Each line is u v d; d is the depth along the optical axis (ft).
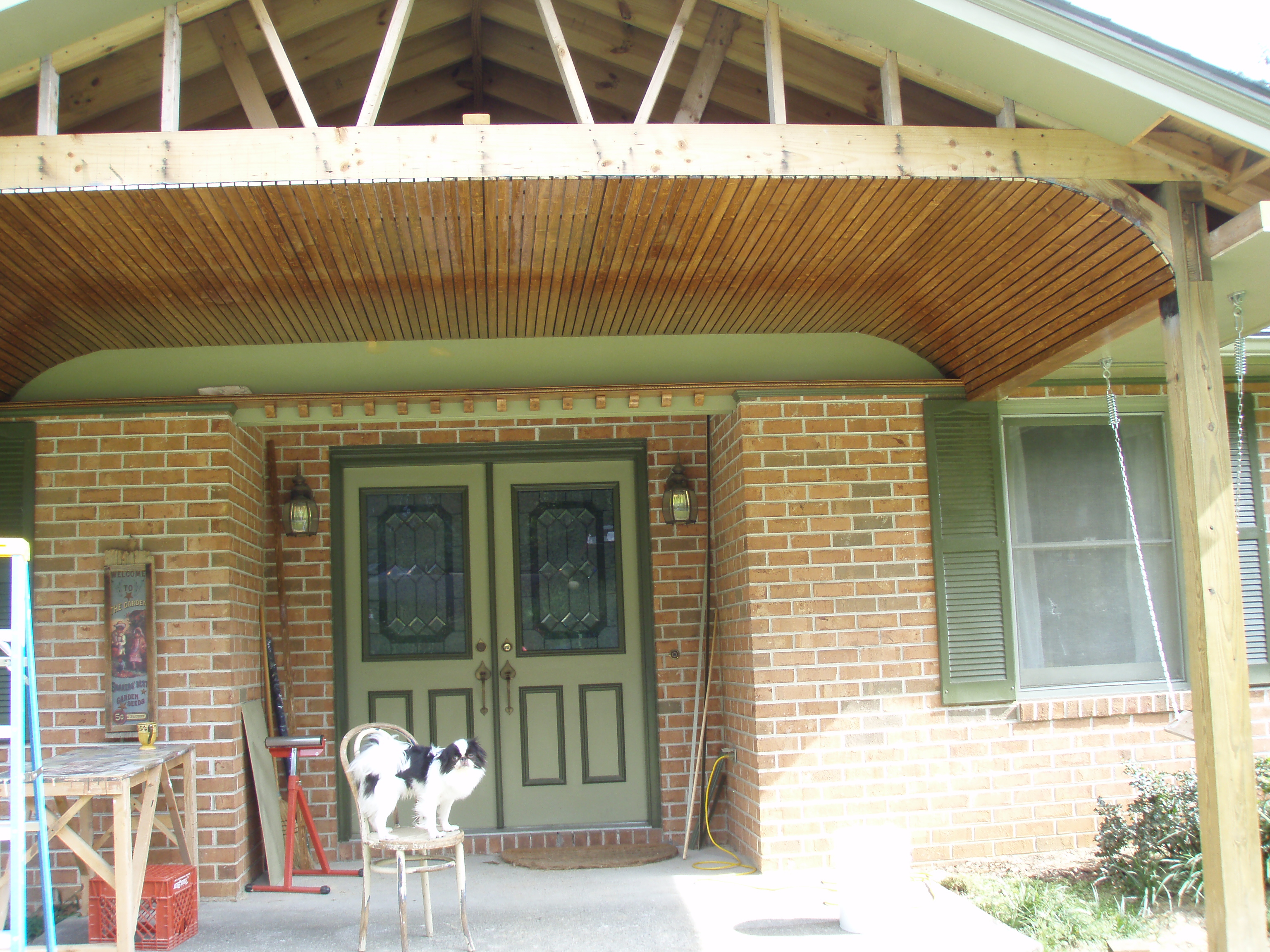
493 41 15.74
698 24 13.69
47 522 16.34
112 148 10.85
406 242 13.12
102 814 15.74
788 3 11.57
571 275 14.62
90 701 15.96
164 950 12.96
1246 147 11.11
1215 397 11.79
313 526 18.42
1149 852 14.44
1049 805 16.94
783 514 17.04
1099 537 18.29
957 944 12.67
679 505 19.06
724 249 13.71
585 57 15.80
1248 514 18.63
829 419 17.34
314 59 14.61
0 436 16.40
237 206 11.71
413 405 17.29
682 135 11.30
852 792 16.56
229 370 17.33
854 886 13.34
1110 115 11.46
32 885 15.29
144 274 13.75
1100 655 18.01
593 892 15.64
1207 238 11.99
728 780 18.60
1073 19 10.82
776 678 16.67
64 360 17.06
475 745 13.11
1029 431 18.45
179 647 16.10
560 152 11.16
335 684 18.72
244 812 16.29
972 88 11.85
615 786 19.17
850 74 14.10
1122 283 13.00
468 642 19.34
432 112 16.47
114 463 16.47
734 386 17.30
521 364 17.72
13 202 11.34
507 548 19.60
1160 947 12.64
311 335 17.01
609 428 19.77
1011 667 17.13
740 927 13.66
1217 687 11.33
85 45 11.18
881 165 11.47
